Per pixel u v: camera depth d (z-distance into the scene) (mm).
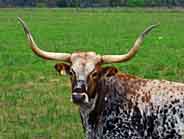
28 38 10773
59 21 75312
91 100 10375
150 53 33406
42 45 40219
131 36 50750
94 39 46906
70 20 77875
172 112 10445
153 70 25375
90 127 10727
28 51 33969
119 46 39656
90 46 39594
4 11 105812
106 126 10680
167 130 10477
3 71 25078
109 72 10461
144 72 24625
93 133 10734
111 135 10680
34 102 17969
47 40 45281
